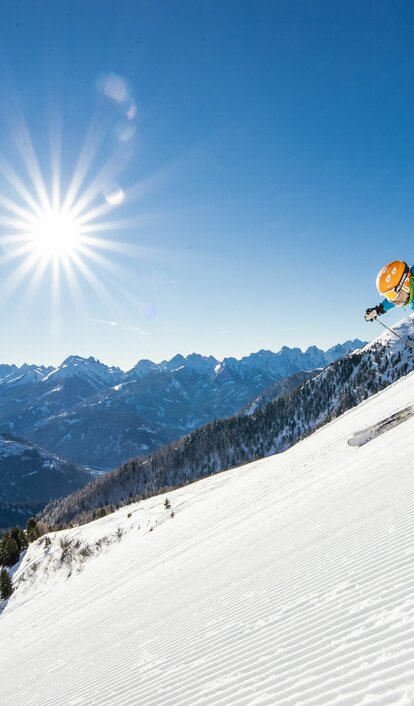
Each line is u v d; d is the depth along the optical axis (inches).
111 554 1445.6
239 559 333.7
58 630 529.3
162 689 142.9
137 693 150.3
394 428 617.3
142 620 291.6
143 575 628.1
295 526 341.1
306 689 98.0
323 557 213.5
